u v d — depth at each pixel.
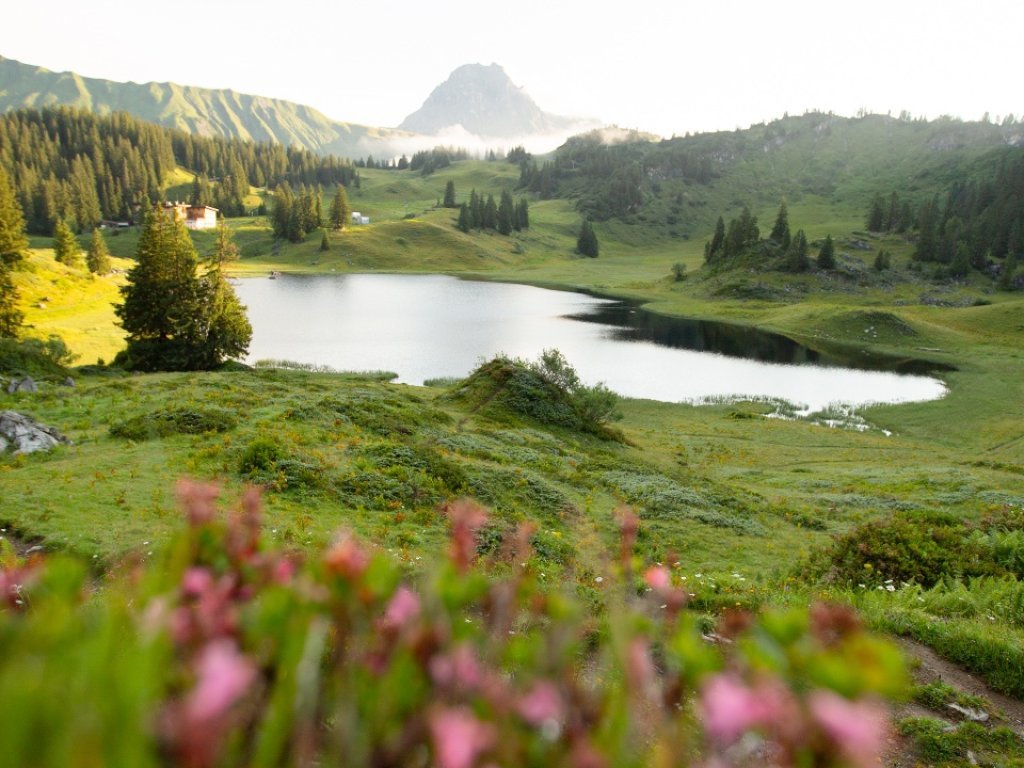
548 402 35.88
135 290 49.44
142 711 0.58
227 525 1.08
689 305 117.50
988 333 88.06
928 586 13.09
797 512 23.81
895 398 57.91
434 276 163.50
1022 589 10.88
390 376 59.66
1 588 0.91
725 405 54.75
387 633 0.92
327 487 16.50
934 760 6.32
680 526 19.59
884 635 8.92
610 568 1.20
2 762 0.51
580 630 4.59
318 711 0.86
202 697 0.63
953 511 24.94
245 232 194.88
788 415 52.22
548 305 115.88
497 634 1.08
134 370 48.97
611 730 0.93
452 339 80.81
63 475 15.69
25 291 69.44
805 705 0.60
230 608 0.89
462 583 1.05
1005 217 159.88
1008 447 43.22
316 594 0.91
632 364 70.75
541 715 0.89
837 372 69.19
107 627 0.74
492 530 14.21
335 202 192.88
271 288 129.00
